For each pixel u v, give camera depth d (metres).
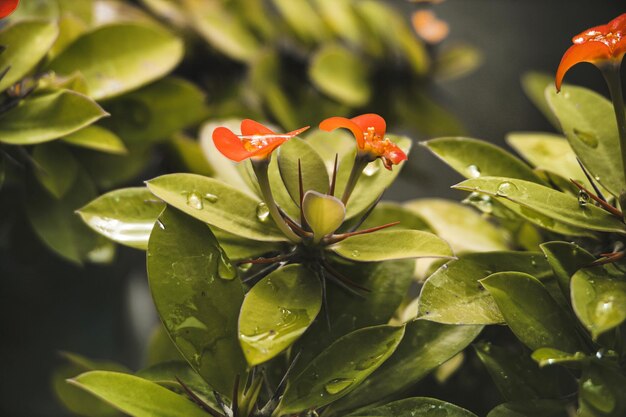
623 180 0.37
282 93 0.52
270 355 0.34
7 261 0.60
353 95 0.51
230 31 0.52
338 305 0.38
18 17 0.44
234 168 0.41
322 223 0.35
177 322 0.36
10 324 0.62
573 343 0.35
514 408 0.36
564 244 0.36
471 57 0.54
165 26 0.53
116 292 0.63
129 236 0.37
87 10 0.47
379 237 0.36
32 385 0.62
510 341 0.40
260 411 0.36
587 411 0.34
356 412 0.36
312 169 0.37
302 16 0.53
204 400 0.37
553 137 0.41
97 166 0.45
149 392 0.35
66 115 0.40
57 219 0.42
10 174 0.43
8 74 0.40
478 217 0.43
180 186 0.36
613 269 0.35
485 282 0.36
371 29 0.52
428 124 0.52
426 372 0.37
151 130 0.44
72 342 0.63
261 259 0.36
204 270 0.36
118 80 0.43
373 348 0.36
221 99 0.53
